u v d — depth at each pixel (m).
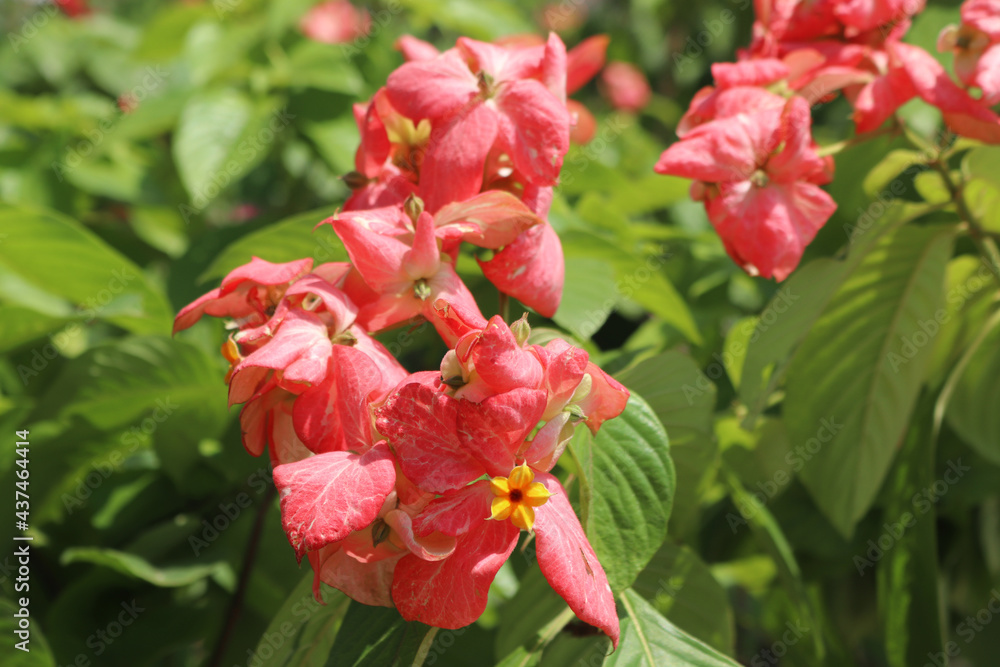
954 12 0.73
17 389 0.83
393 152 0.56
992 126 0.58
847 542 0.77
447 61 0.54
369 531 0.51
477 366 0.49
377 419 0.50
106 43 1.52
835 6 0.60
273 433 0.53
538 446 0.50
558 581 0.49
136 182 1.13
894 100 0.60
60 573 0.79
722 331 0.89
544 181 0.54
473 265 0.63
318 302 0.52
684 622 0.62
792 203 0.57
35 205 1.03
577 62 0.69
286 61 0.95
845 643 0.84
